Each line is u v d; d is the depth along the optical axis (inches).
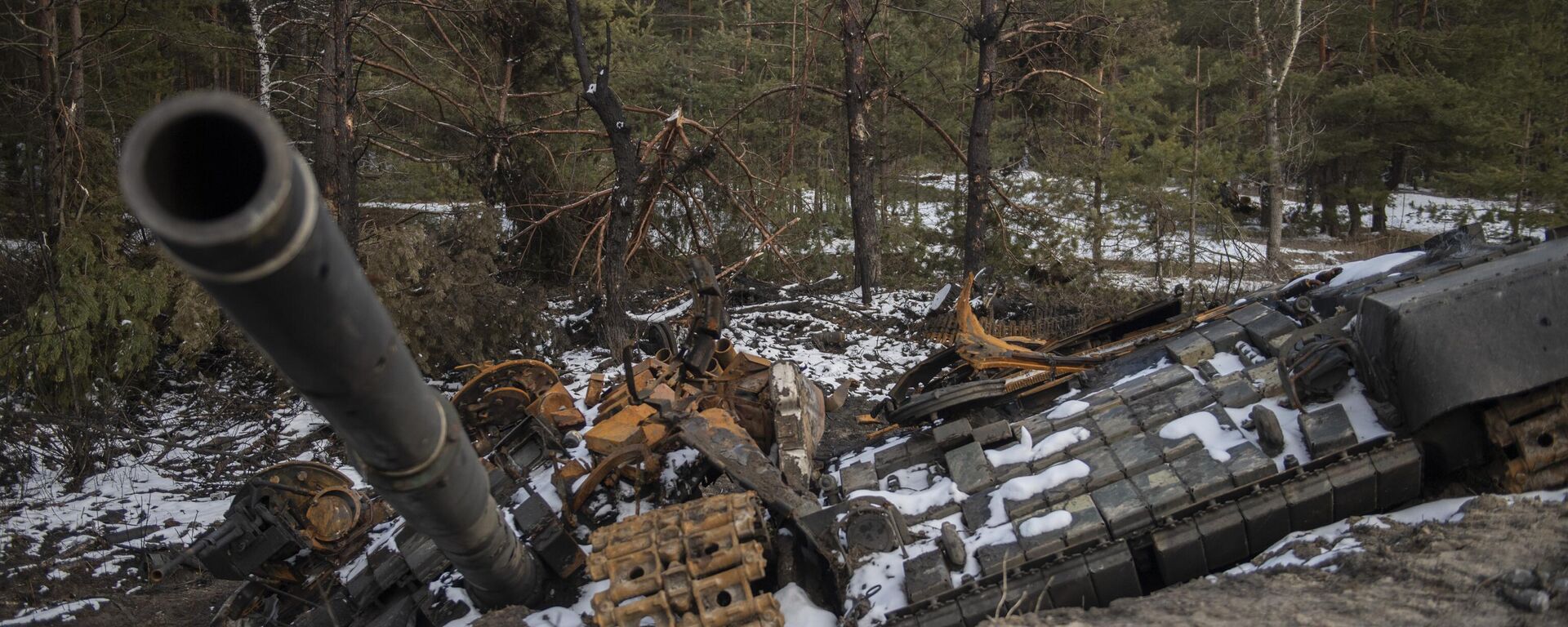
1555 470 176.2
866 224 572.4
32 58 531.8
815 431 252.1
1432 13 1016.9
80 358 392.2
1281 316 227.1
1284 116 855.7
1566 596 136.2
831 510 189.0
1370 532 172.7
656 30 1114.1
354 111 510.0
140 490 356.5
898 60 709.3
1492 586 144.5
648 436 217.8
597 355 470.9
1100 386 231.8
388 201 719.7
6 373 372.5
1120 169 632.4
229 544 213.9
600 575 163.3
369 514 238.8
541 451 250.4
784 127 722.8
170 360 457.1
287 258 60.8
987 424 215.5
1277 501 178.4
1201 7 1109.1
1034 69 604.4
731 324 514.0
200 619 263.9
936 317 297.6
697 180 605.6
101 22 562.3
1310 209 1063.6
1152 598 172.6
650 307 553.3
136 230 482.0
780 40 798.5
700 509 173.6
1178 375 213.8
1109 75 867.4
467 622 197.3
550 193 580.1
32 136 464.4
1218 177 639.1
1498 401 176.2
